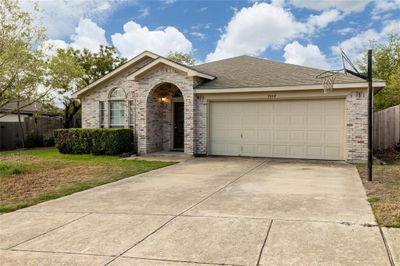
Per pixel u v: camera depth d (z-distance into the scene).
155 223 4.98
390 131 15.05
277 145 12.97
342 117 11.91
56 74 17.61
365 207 5.50
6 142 19.25
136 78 14.51
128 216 5.39
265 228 4.59
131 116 15.80
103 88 16.31
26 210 5.99
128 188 7.68
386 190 6.79
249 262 3.56
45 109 20.73
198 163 11.76
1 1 14.34
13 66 14.92
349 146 11.61
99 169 10.54
